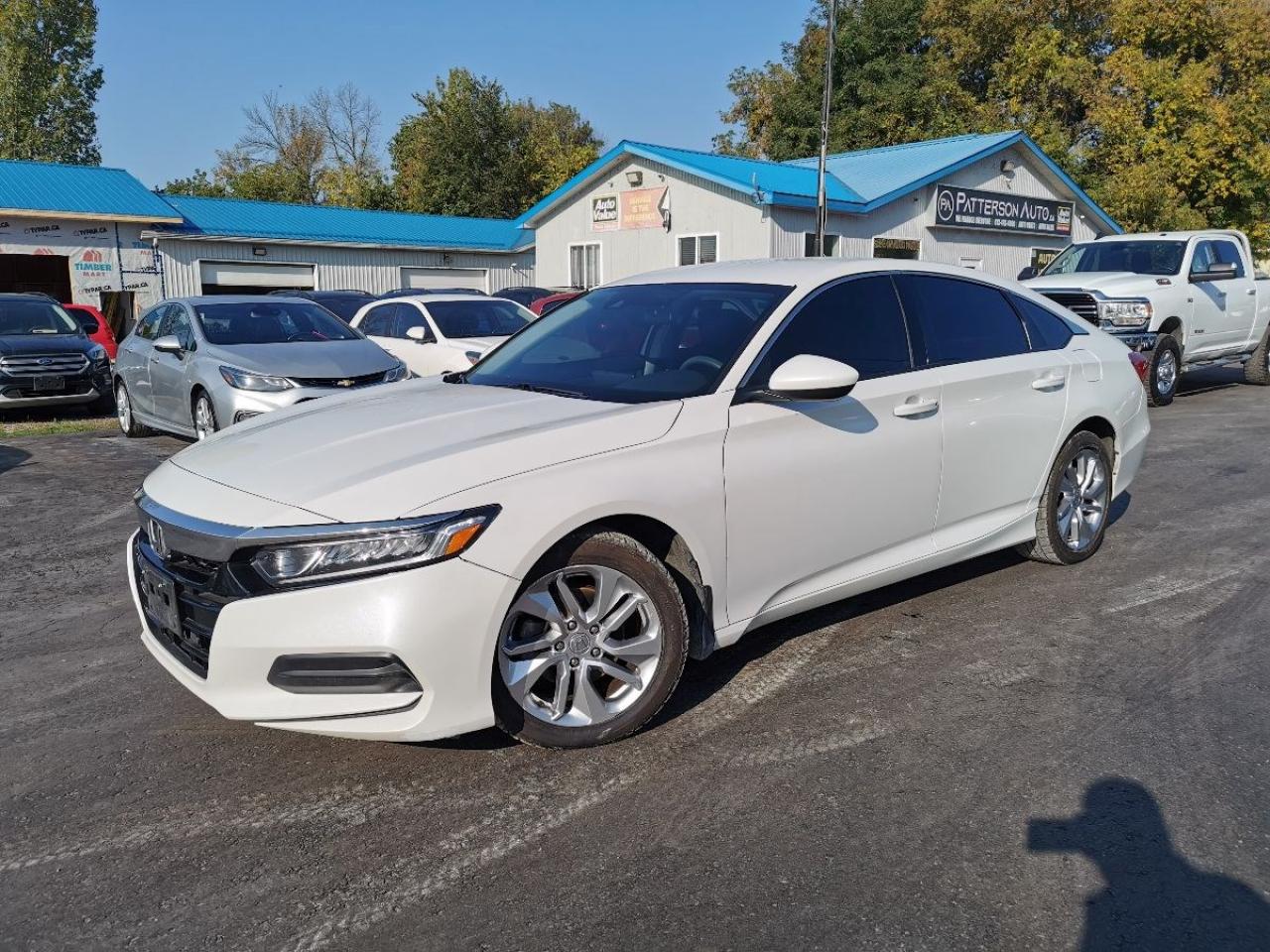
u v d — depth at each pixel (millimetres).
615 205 24297
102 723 3742
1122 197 27688
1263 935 2479
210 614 3062
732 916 2557
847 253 22344
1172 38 29172
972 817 3014
